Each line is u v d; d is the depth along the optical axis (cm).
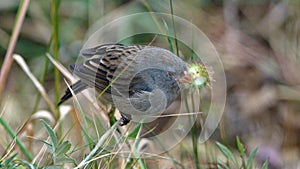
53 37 955
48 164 766
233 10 1330
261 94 1253
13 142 786
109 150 758
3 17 1309
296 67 1277
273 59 1288
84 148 809
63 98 839
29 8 1300
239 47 1291
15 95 1228
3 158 733
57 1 943
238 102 1248
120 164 791
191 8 1290
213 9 1329
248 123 1228
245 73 1274
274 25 1305
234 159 850
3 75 969
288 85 1263
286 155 1184
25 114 1166
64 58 1255
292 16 1287
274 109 1247
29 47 1288
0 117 787
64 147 690
